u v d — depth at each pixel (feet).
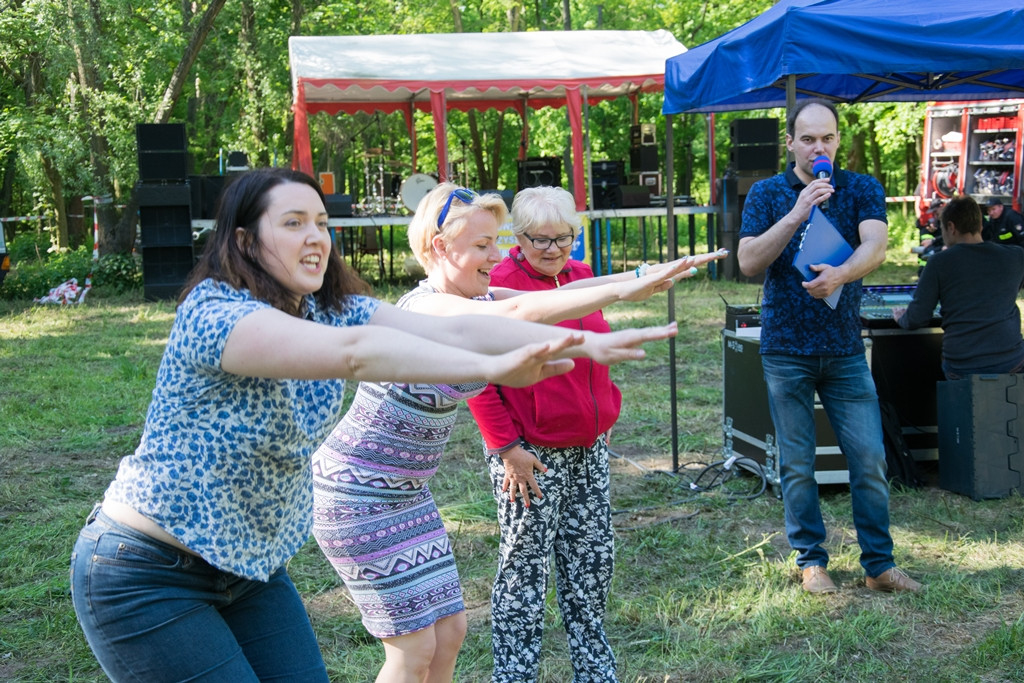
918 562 14.48
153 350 35.42
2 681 11.67
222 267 6.25
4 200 98.99
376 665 11.94
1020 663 11.31
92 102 58.59
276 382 6.17
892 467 18.37
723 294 46.11
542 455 9.77
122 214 62.49
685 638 12.39
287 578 7.25
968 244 17.83
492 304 8.08
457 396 8.21
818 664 11.55
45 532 16.83
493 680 10.07
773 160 51.57
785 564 14.39
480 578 14.57
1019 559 14.49
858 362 13.29
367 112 63.62
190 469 6.15
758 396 18.44
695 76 17.52
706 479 19.20
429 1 80.18
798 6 14.94
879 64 14.12
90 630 6.32
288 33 71.36
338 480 8.29
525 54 52.85
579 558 10.10
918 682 11.11
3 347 36.22
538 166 54.75
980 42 14.05
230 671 6.35
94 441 23.16
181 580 6.34
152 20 63.05
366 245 64.95
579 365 9.70
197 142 83.25
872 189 13.03
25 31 59.11
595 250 52.90
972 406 17.29
